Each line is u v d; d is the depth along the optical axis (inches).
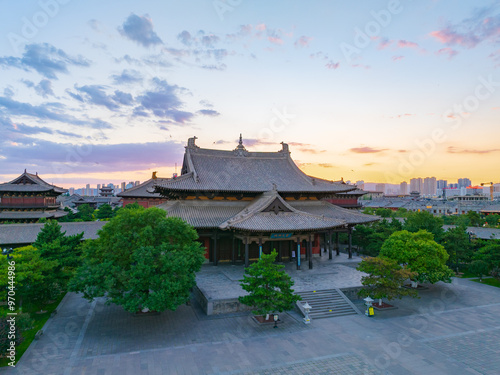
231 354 1064.8
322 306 1485.0
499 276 2036.2
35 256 1366.9
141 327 1289.4
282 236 1947.6
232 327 1291.8
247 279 1325.0
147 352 1074.7
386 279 1462.8
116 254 1296.8
